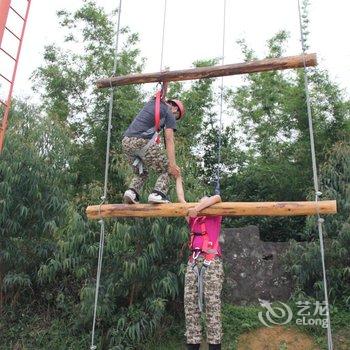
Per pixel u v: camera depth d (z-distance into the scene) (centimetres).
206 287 420
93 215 460
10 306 827
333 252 767
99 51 1211
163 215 439
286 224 997
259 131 1141
